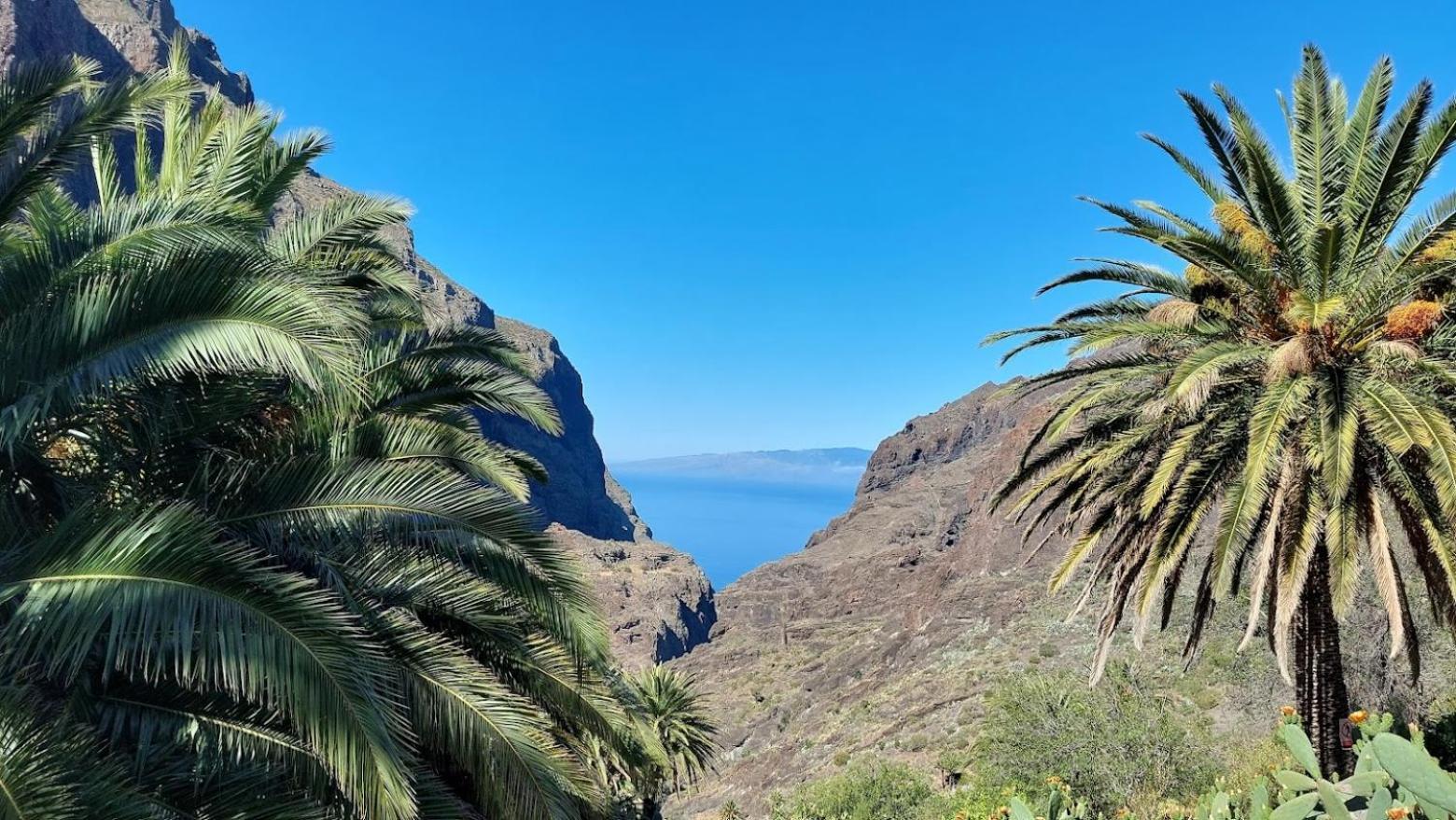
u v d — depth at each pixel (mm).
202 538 5297
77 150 7172
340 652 5496
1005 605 68688
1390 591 9758
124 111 7324
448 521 7695
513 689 9234
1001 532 89188
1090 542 12469
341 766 5277
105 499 6324
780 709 87375
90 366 5500
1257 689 23062
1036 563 80188
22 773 4277
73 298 5789
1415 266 9844
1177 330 11203
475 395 10586
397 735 6090
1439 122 9773
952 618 73750
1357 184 10664
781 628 142000
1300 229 10969
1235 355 9969
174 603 5039
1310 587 11094
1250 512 9562
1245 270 10523
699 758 30812
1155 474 10914
